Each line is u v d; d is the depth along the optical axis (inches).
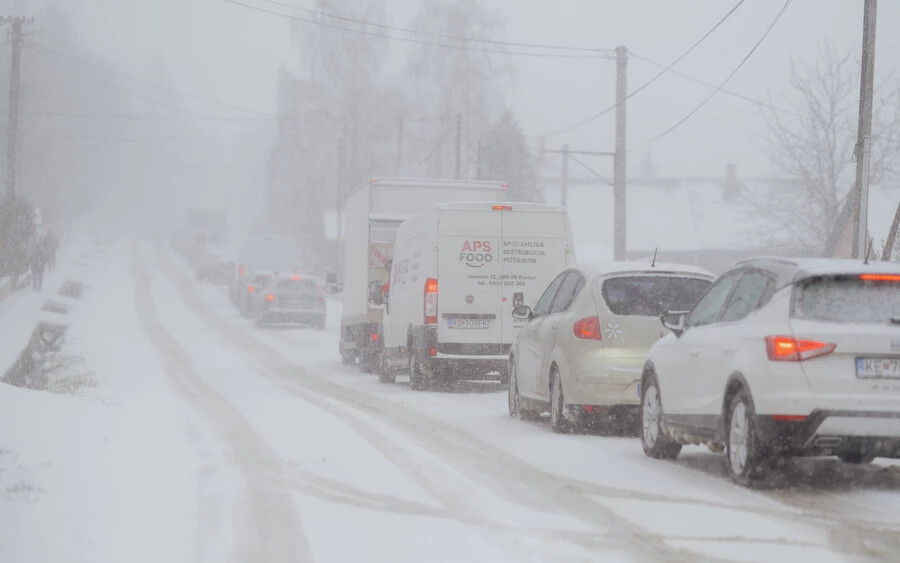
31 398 1769.2
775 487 1146.7
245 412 1984.5
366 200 3206.2
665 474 1258.6
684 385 1285.7
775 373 1085.1
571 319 1632.6
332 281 3730.3
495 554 851.4
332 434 1630.2
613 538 910.4
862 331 1074.1
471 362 2432.3
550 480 1211.2
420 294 2490.2
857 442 1072.8
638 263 1679.4
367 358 3206.2
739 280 1242.0
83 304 6166.3
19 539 884.0
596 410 1587.1
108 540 896.9
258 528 955.3
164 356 3722.9
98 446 1378.0
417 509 1042.7
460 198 3198.8
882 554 852.0
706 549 869.8
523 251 2460.6
